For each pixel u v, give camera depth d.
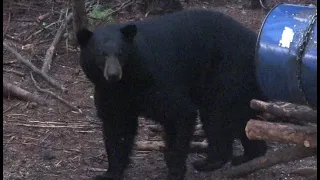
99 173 9.15
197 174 9.23
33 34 13.75
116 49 7.88
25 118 10.68
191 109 8.63
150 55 8.37
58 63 12.70
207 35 9.05
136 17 14.73
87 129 10.52
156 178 9.06
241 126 9.09
